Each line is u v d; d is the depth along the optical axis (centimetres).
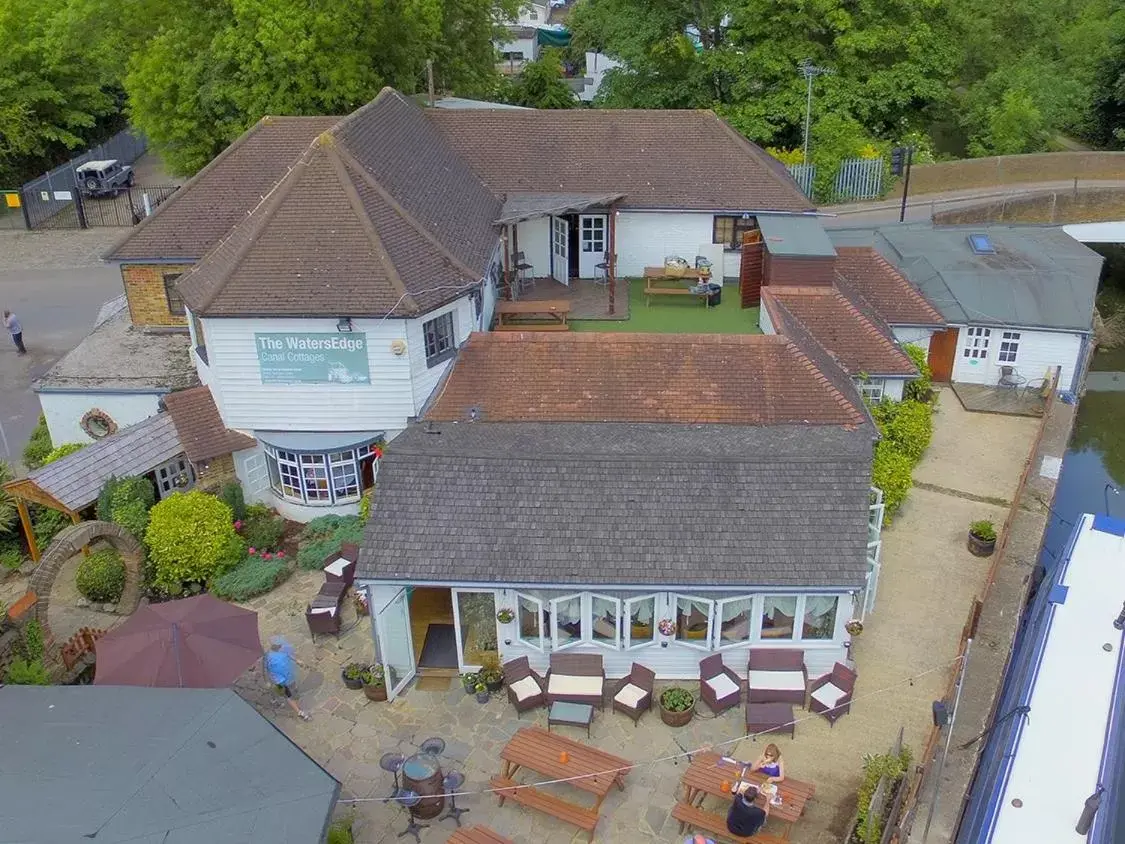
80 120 5775
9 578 2434
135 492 2441
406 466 2067
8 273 4478
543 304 2883
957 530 2595
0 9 5353
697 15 5291
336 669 2102
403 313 2325
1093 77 5988
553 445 2230
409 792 1745
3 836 1347
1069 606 2061
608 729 1927
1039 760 1694
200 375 2775
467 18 5044
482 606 2034
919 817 1742
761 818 1605
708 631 1967
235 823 1411
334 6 3850
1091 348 3834
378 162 2733
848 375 2725
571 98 6144
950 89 5772
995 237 3831
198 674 1770
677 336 2567
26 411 3300
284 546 2519
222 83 4072
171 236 3019
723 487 2012
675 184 3178
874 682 2045
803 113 5025
